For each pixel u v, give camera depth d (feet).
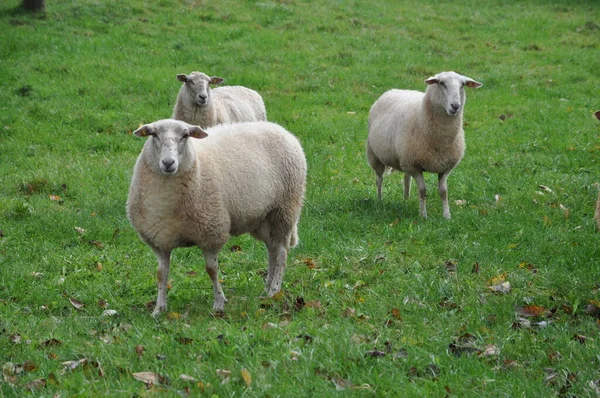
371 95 52.70
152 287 23.59
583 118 47.16
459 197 33.37
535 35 68.80
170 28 63.10
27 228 29.27
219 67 55.52
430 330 19.16
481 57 61.77
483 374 16.46
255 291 23.04
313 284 23.31
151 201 20.33
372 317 20.24
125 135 43.93
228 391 15.58
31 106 47.16
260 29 64.64
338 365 16.72
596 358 17.11
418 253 25.81
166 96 49.70
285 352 17.17
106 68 54.65
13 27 60.54
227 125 23.34
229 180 21.26
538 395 15.33
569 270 24.04
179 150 19.81
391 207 31.81
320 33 65.05
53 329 19.70
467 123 46.44
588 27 71.15
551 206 30.71
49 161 38.73
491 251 25.57
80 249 27.22
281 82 53.83
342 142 43.14
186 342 18.33
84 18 63.67
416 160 30.30
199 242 21.01
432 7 77.15
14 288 23.21
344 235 28.07
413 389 15.66
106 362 17.16
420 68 57.67
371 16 71.15
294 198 23.32
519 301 21.02
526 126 45.47
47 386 16.16
